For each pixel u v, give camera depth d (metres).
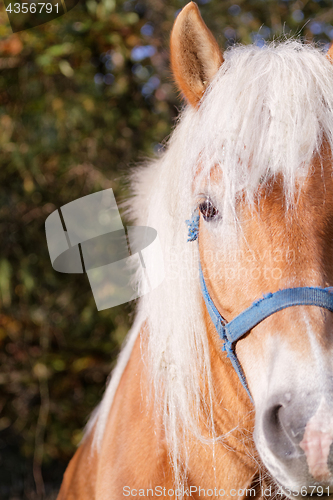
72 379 2.91
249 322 0.81
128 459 1.07
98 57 2.81
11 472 2.94
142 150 2.90
